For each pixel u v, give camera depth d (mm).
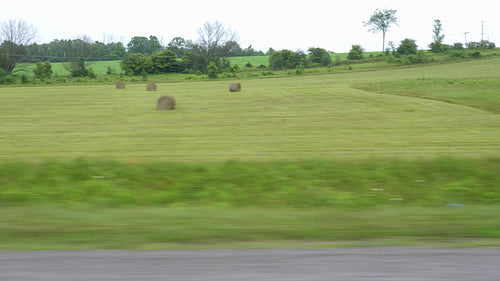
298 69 81562
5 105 33375
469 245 4332
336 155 14297
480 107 29359
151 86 48969
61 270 3510
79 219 5910
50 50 138500
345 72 77125
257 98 35656
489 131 19344
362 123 22516
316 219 5867
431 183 11211
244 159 13711
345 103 31406
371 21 123750
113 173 11898
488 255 3938
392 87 41156
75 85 64625
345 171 11953
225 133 19656
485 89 38875
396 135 18562
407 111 27016
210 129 20953
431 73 63125
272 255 3941
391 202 9375
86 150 15570
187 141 17500
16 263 3709
